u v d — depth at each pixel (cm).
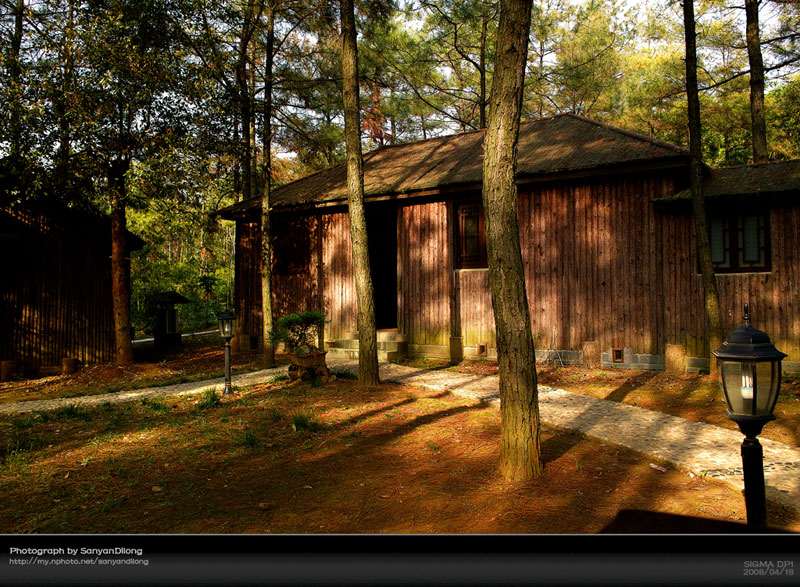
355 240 858
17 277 1130
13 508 403
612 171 964
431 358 1190
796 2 1334
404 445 545
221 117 1066
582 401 731
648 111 2061
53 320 1173
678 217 945
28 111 879
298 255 1394
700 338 918
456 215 1181
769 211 870
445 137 1553
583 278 1036
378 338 1251
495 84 438
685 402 714
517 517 365
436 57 2153
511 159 434
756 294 877
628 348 984
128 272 1281
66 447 560
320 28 1411
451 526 355
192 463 504
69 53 905
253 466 493
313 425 610
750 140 2312
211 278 2411
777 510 369
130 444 568
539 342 1082
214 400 757
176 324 1598
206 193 1132
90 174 991
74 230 1215
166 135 982
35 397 890
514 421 438
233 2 1115
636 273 981
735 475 426
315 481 451
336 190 1337
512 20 428
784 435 550
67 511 395
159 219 1556
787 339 850
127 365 1120
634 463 473
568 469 457
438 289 1198
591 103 2453
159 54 978
